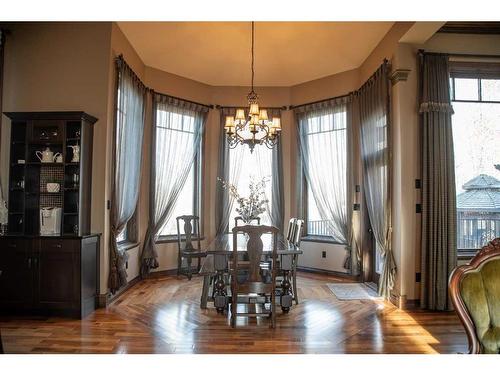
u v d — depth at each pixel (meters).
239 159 6.38
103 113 4.15
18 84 4.20
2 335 3.13
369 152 4.95
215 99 6.48
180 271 5.73
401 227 4.14
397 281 4.18
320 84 6.16
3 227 4.02
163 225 5.73
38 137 4.08
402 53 4.27
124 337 3.11
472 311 1.48
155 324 3.46
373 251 5.38
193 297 4.47
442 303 3.96
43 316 3.66
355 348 2.90
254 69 5.93
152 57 5.38
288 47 5.23
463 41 4.39
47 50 4.21
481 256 1.58
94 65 4.18
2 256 3.68
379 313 3.87
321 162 6.02
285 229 6.33
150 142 5.58
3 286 3.67
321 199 6.02
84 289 3.70
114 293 4.36
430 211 4.07
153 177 5.57
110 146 4.27
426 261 4.07
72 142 4.10
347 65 5.66
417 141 4.23
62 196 3.91
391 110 4.43
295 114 6.40
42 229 3.86
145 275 5.45
